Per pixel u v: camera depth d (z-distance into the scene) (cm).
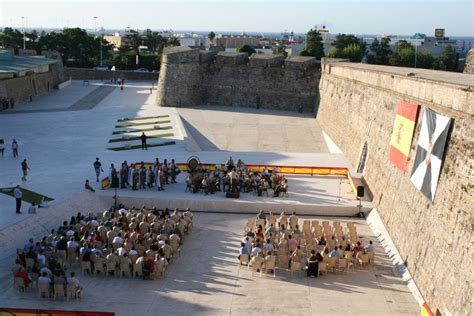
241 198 3847
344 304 2461
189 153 4972
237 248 3117
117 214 3284
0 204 3506
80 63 13525
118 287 2589
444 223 2461
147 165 4312
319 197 3909
